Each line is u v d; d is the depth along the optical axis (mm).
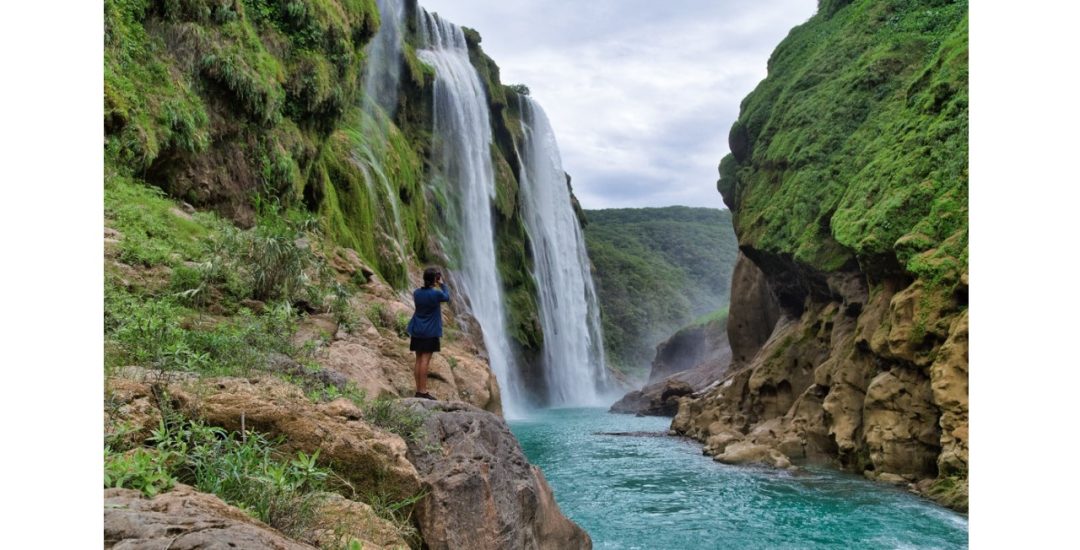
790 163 23797
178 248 10844
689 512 11797
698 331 51625
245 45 16297
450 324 18891
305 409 5430
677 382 34844
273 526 3900
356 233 23234
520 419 34781
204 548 2744
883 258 15773
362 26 23125
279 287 10945
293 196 17656
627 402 40031
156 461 3824
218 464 4098
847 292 18797
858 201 18000
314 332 9930
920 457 13711
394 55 38625
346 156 24938
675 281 114812
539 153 57125
